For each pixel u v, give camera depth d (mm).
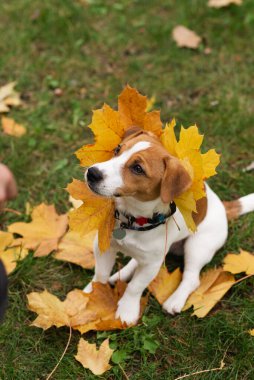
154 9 1962
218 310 1219
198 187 982
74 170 1463
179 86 1712
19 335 1146
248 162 1515
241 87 1713
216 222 1214
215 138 1564
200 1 1985
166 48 1824
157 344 1131
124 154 983
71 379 1093
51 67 1745
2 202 712
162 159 973
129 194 986
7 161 1471
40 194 1411
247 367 1128
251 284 1264
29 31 1829
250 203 1340
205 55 1811
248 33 1884
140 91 1689
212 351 1148
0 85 1683
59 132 1558
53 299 1149
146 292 1235
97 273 1181
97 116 1007
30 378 1090
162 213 1031
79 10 1901
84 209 1055
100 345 1124
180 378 1103
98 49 1811
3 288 807
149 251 1064
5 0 1942
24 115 1603
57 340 1145
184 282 1216
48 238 1287
